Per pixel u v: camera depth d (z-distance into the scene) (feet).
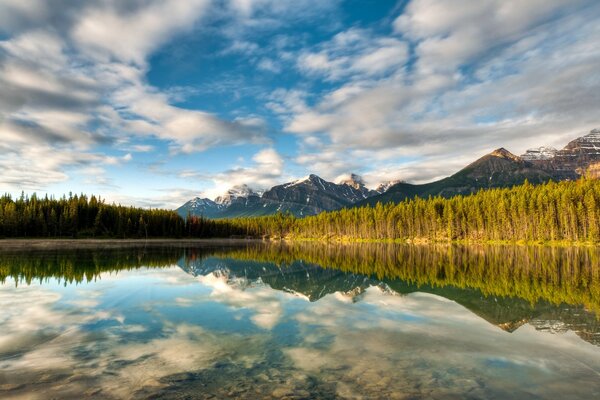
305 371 32.50
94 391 27.81
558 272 119.75
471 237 412.98
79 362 34.27
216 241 512.63
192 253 225.56
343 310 59.93
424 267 141.18
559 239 343.67
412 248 311.88
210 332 45.57
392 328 48.06
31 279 92.12
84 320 51.19
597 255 201.87
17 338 41.93
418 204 504.02
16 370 32.07
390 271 127.13
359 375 31.63
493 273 118.01
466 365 34.30
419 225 473.26
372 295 75.56
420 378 31.04
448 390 28.58
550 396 27.76
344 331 46.42
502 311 59.47
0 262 139.03
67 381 29.68
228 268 136.87
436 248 306.35
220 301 67.15
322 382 29.99
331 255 225.76
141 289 79.71
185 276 106.42
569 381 30.68
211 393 27.66
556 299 70.69
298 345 40.29
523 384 29.99
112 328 47.09
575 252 231.30
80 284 85.20
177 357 36.01
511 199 392.47
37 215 371.15
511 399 27.22
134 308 59.82
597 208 316.60
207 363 34.42
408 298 71.82
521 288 85.25
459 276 110.63
